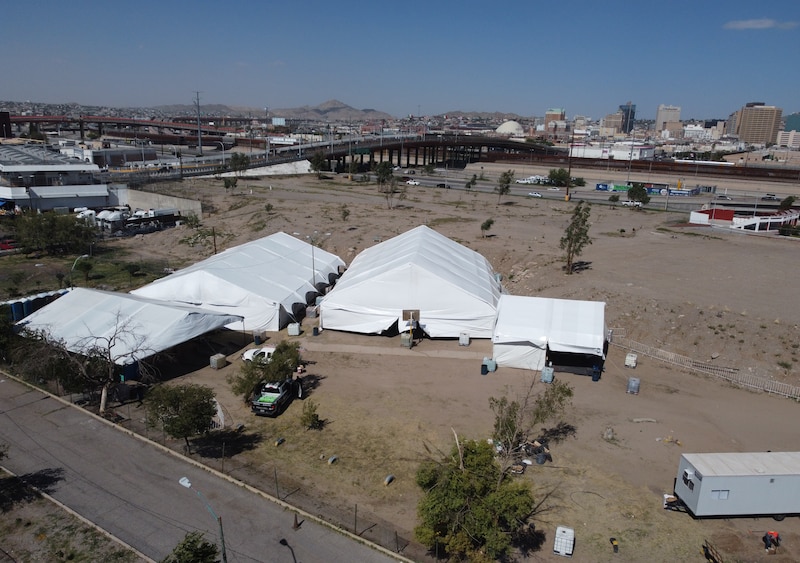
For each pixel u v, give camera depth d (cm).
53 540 2086
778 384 3381
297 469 2550
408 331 4172
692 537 2153
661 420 3031
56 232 6631
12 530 2136
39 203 8650
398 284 4194
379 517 2242
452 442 2773
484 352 3944
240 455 2658
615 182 15850
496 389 3372
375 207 9262
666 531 2181
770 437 2889
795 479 2211
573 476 2517
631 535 2155
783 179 14925
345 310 4231
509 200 10675
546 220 8444
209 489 2398
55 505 2283
